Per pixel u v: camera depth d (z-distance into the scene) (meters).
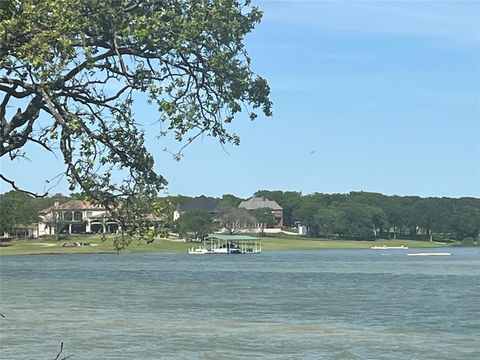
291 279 98.00
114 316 50.66
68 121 7.43
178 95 8.09
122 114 8.02
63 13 6.99
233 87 8.03
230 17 7.86
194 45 7.92
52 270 116.50
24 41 7.06
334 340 39.97
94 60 7.49
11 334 40.91
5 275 102.94
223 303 62.19
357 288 82.38
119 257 176.62
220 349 36.47
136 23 7.56
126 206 7.96
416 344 38.88
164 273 111.62
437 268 131.12
